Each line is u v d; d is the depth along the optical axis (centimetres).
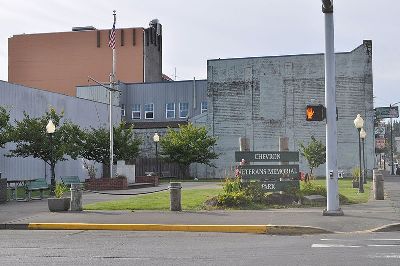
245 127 5519
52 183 2683
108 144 3819
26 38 8000
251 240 1208
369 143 5162
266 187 1972
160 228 1407
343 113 5234
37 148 2942
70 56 7812
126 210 1772
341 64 5275
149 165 5447
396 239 1196
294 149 5378
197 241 1194
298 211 1692
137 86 6506
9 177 3550
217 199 1875
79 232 1384
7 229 1470
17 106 3706
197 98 6294
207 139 4953
